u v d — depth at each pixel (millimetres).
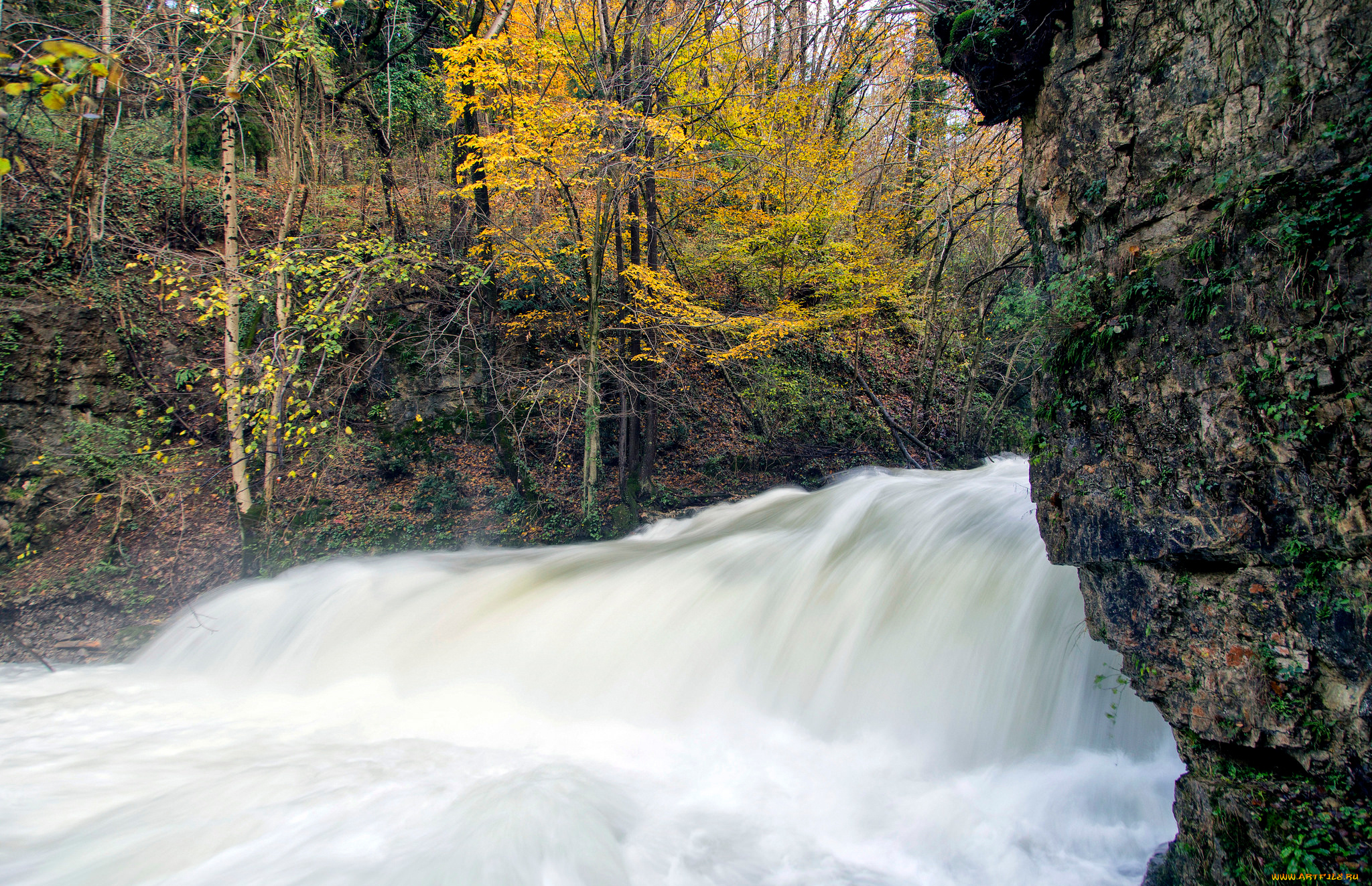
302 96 12312
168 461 11828
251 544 10500
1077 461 4520
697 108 11320
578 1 11625
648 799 5066
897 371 16938
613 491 13188
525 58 10320
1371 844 3078
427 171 14742
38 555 10414
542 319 13250
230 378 10023
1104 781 4941
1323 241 3271
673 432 14523
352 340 13234
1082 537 4477
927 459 15062
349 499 12461
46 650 9203
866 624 6629
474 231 11961
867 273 12781
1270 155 3549
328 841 4285
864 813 4906
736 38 11547
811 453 14578
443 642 7891
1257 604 3586
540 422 13898
